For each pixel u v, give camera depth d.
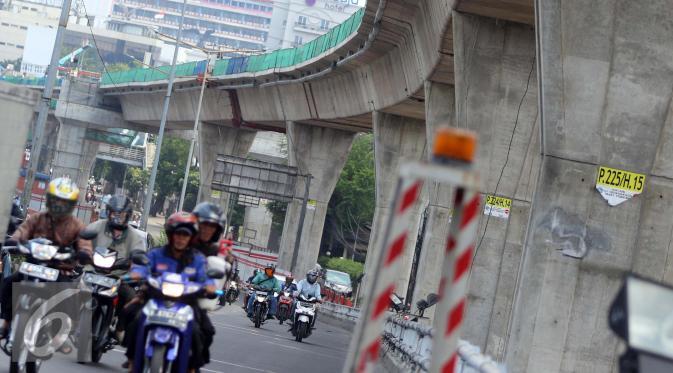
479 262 56.25
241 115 132.50
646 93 32.25
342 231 171.88
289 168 114.50
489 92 55.56
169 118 156.88
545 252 32.31
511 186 55.78
